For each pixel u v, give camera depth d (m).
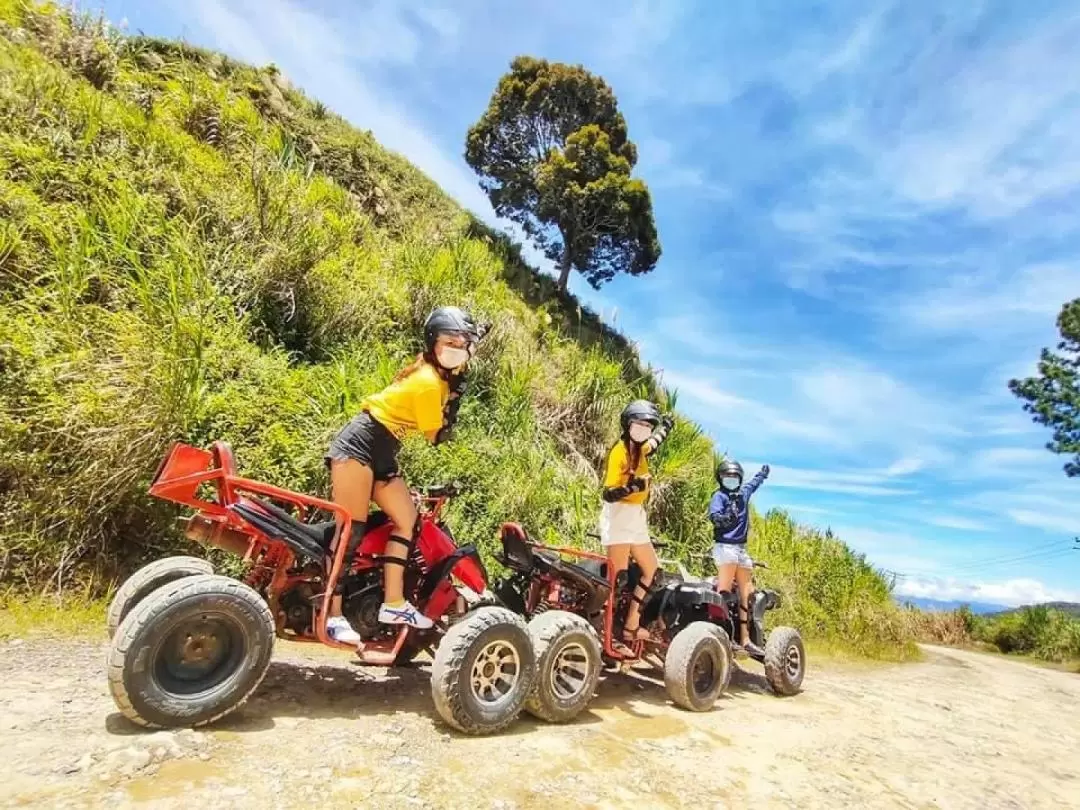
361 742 3.18
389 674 4.45
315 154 14.81
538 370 10.53
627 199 22.38
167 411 5.25
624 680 5.66
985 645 22.73
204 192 8.09
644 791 3.25
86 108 7.94
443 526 4.29
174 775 2.59
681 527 9.81
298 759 2.89
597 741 3.83
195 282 6.75
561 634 4.04
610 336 18.50
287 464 5.80
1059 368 27.44
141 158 7.94
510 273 17.78
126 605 3.49
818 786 3.76
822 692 6.73
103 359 5.36
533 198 23.91
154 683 2.86
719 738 4.33
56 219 6.33
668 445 10.14
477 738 3.54
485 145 24.39
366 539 3.79
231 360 6.45
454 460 7.51
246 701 3.28
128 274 6.26
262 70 17.25
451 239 14.66
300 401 6.48
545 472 8.43
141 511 5.19
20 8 9.73
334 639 3.48
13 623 4.22
